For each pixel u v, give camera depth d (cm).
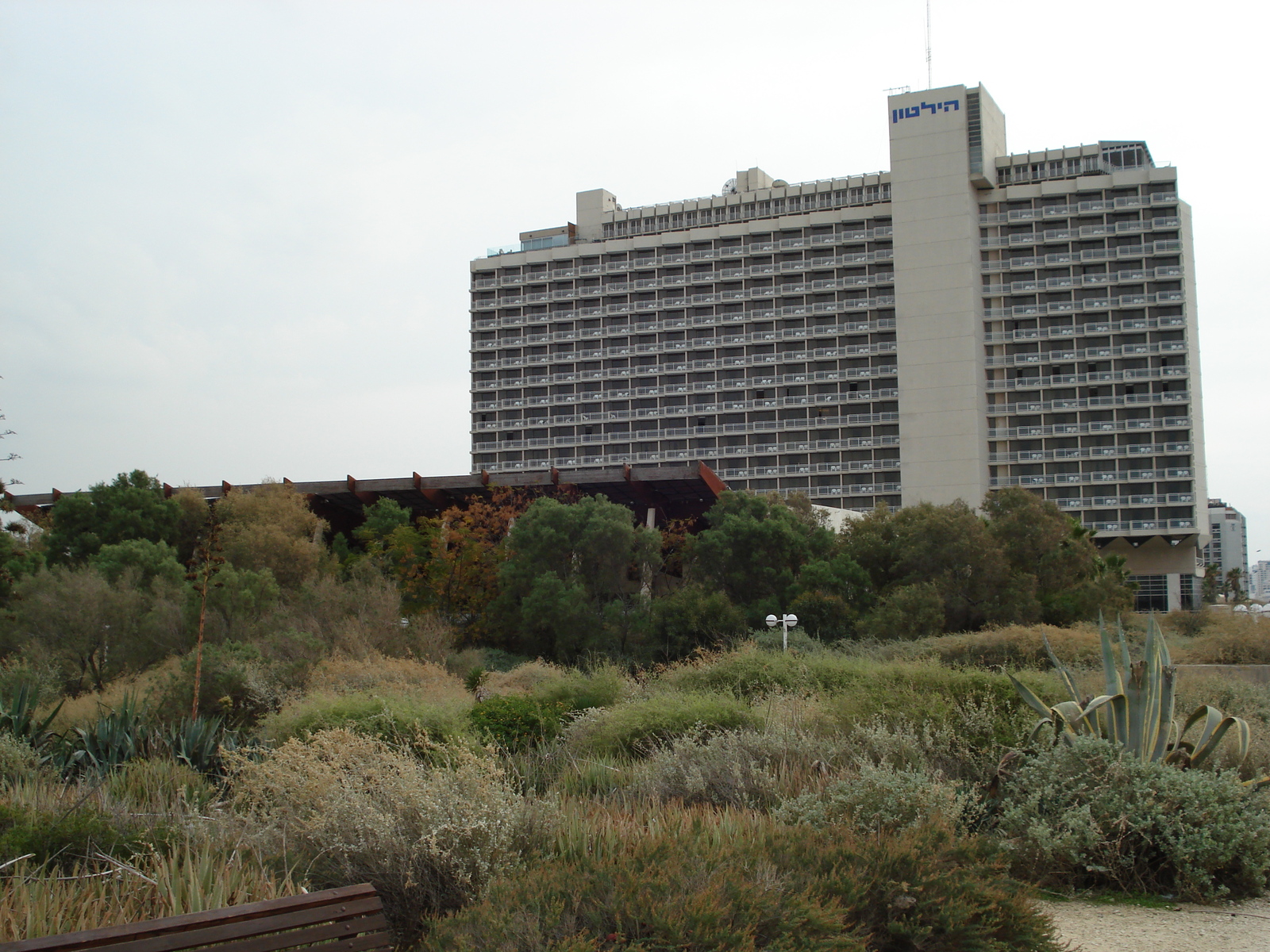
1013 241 10569
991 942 569
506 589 5112
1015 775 903
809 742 1123
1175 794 796
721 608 4481
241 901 611
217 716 1728
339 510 6950
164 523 5162
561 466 12156
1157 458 9925
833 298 11388
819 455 11125
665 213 12662
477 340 12888
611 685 1950
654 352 12019
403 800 692
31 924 539
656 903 496
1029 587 4409
